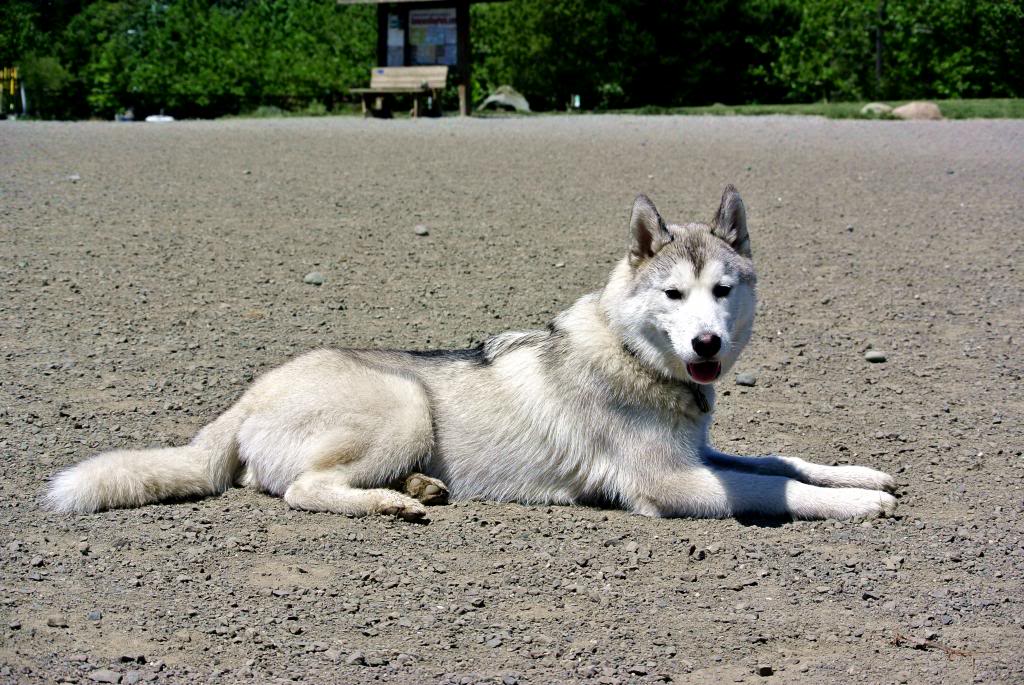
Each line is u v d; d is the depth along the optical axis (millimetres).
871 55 15570
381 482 3025
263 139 8188
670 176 6441
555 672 2502
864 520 2953
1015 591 2715
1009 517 2967
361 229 5020
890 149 7684
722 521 2967
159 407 3391
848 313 4145
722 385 3635
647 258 2988
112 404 3400
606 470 3023
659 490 2984
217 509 2955
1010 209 5531
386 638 2570
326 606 2645
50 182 5840
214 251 4590
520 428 3051
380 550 2822
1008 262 4602
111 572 2721
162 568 2736
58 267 4344
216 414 3357
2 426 3264
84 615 2598
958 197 5840
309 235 4887
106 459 2955
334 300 4156
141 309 4027
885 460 3217
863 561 2803
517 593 2699
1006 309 4168
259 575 2725
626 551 2844
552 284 4332
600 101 17688
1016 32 14375
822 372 3711
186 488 2994
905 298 4270
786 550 2844
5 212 5062
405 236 4914
